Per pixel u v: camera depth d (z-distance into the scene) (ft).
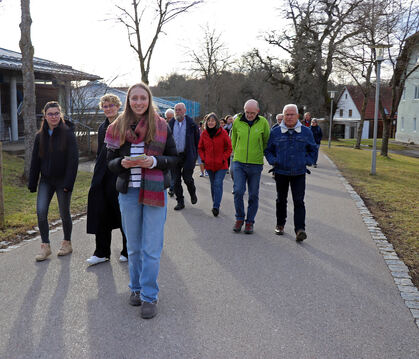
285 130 18.47
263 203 27.58
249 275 14.28
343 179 40.29
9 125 60.29
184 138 24.94
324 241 18.65
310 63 128.67
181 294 12.65
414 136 128.88
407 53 63.93
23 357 9.23
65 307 11.69
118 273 14.34
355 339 10.11
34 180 15.74
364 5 61.87
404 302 12.28
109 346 9.69
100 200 14.82
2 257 15.99
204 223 21.66
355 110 193.88
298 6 122.62
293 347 9.71
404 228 20.93
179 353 9.42
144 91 10.83
